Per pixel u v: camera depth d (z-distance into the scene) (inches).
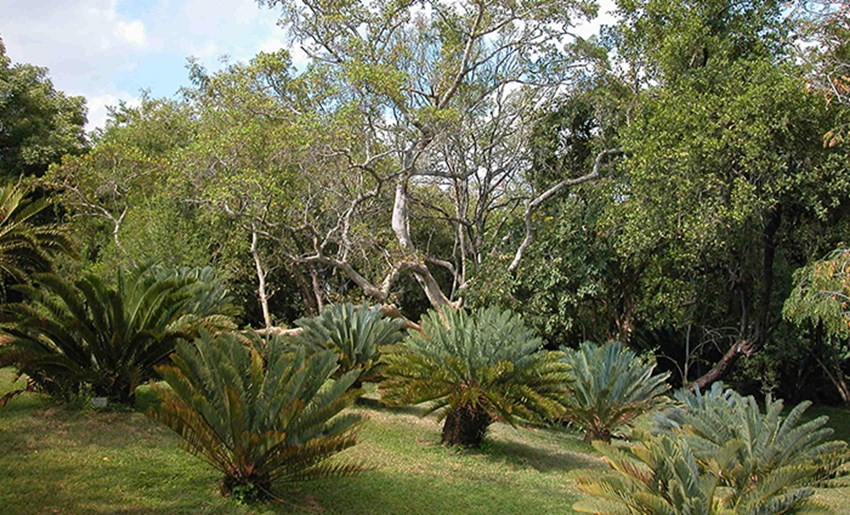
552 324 727.1
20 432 308.3
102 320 360.2
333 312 545.3
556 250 730.8
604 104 747.4
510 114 802.2
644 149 617.0
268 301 943.0
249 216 626.2
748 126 538.9
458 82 736.3
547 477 360.5
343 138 617.3
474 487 322.0
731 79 605.3
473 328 398.3
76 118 1006.4
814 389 944.3
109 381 371.2
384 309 649.6
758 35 684.1
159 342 365.1
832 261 446.3
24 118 868.6
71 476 260.1
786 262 707.4
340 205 697.0
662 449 239.3
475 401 379.6
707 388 738.2
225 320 405.1
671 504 227.9
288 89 697.0
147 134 1019.9
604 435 492.1
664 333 912.3
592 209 725.9
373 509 270.7
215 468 266.5
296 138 612.1
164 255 691.4
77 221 789.2
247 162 633.0
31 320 338.3
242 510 245.3
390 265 706.8
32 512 221.1
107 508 232.7
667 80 687.7
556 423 572.7
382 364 520.1
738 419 331.0
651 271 743.7
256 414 258.2
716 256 663.8
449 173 738.8
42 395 374.9
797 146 562.3
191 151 660.7
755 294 705.6
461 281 789.2
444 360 394.6
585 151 826.2
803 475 247.8
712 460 276.1
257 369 263.6
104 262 700.0
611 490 238.4
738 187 553.9
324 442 247.8
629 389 478.0
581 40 753.6
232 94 695.7
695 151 566.3
